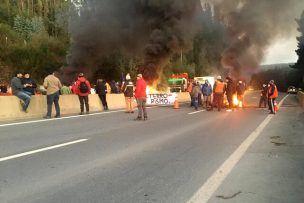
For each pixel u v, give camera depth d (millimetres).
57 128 12773
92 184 5906
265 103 25719
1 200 5070
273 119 17141
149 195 5363
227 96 23641
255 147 9578
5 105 15750
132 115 18500
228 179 6340
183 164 7453
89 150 8820
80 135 11234
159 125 14320
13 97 16219
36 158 7816
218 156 8297
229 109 23703
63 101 20094
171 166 7254
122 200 5117
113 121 15438
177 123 15148
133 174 6582
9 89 22141
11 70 56812
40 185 5820
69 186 5777
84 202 5012
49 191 5504
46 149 8852
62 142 9883
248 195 5418
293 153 8758
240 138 11055
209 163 7566
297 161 7859
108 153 8492
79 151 8672
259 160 7953
